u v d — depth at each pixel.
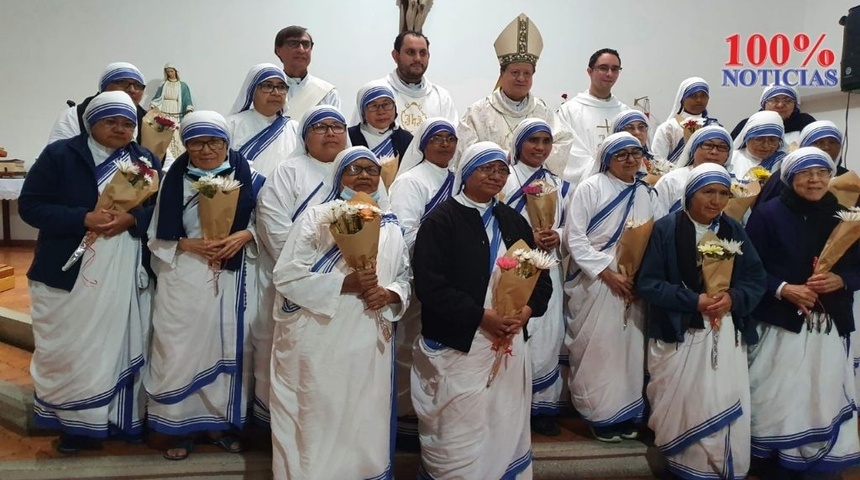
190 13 7.20
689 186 3.20
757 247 3.31
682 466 3.21
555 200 3.44
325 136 3.08
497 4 7.25
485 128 4.01
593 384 3.46
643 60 7.43
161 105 6.99
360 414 2.70
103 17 7.24
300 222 2.77
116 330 3.10
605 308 3.41
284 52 4.57
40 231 3.15
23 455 3.27
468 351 2.77
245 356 3.21
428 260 2.78
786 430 3.23
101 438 3.26
